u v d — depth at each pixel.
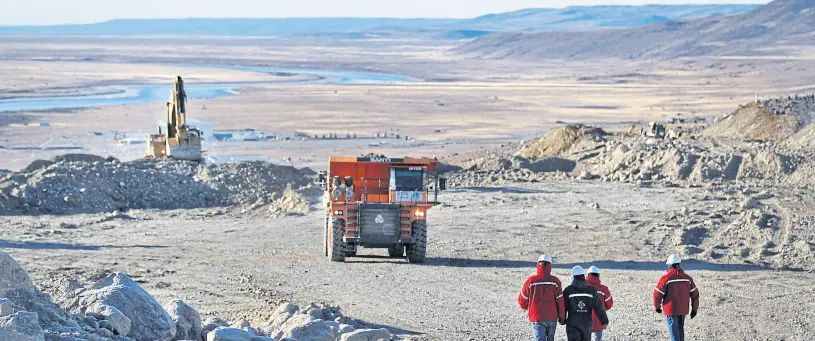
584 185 61.50
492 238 43.38
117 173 64.31
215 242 44.69
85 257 39.81
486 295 31.11
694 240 41.22
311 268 36.62
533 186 61.81
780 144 69.25
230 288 32.34
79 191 60.69
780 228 41.56
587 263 37.31
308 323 20.31
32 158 192.25
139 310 17.16
